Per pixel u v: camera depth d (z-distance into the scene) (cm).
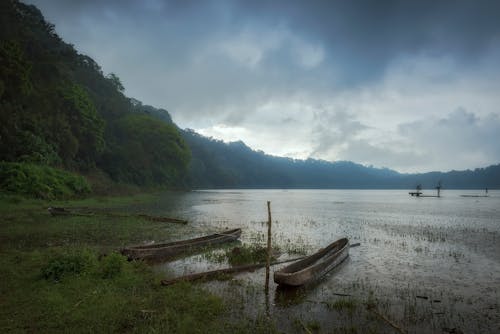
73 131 5019
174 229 2058
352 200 6569
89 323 709
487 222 2738
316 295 980
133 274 1048
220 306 830
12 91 3775
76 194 3600
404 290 1046
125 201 3956
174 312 775
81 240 1578
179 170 9038
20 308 764
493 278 1180
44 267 998
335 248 1484
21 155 3472
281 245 1706
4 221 1984
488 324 809
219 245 1631
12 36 4650
